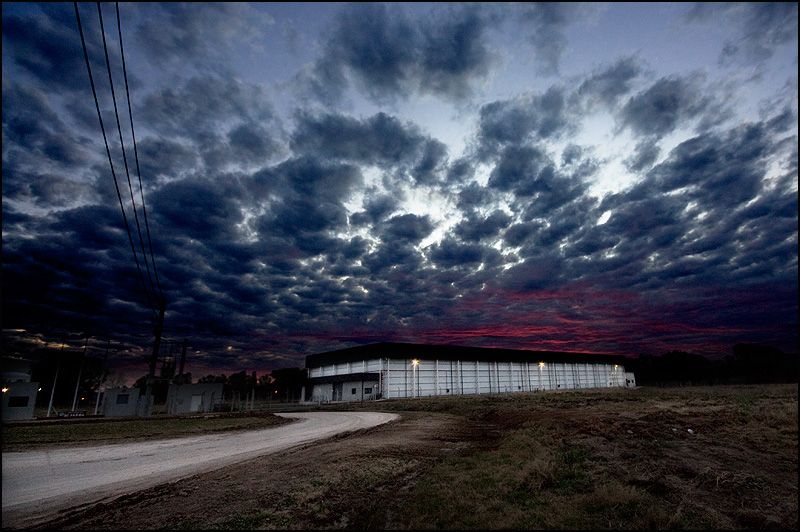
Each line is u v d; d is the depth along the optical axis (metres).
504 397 54.53
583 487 10.70
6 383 41.28
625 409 27.45
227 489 11.45
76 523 9.15
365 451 16.16
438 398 63.00
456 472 12.29
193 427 32.00
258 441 22.95
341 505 9.90
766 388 64.00
